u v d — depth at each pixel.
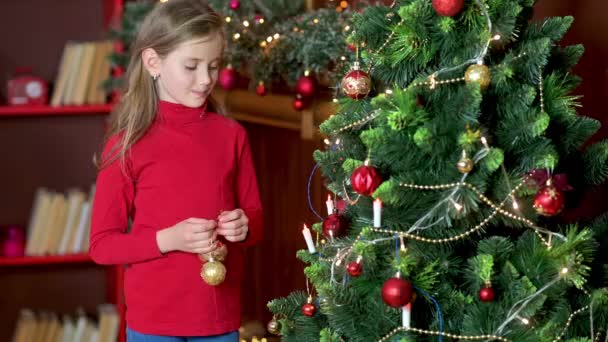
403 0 1.38
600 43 1.91
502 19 1.28
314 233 2.40
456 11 1.25
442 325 1.32
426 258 1.32
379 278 1.34
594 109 1.95
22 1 3.21
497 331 1.26
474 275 1.31
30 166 3.27
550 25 1.36
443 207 1.26
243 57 2.15
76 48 2.97
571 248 1.26
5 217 3.27
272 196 2.69
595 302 1.33
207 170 1.72
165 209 1.70
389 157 1.28
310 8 2.18
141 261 1.67
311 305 1.45
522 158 1.30
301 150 2.46
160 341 1.70
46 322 3.01
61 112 2.95
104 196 1.72
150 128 1.73
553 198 1.23
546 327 1.27
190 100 1.71
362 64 1.44
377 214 1.31
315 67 1.96
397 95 1.24
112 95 3.05
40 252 2.97
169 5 1.72
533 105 1.35
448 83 1.29
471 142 1.21
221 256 1.64
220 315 1.72
